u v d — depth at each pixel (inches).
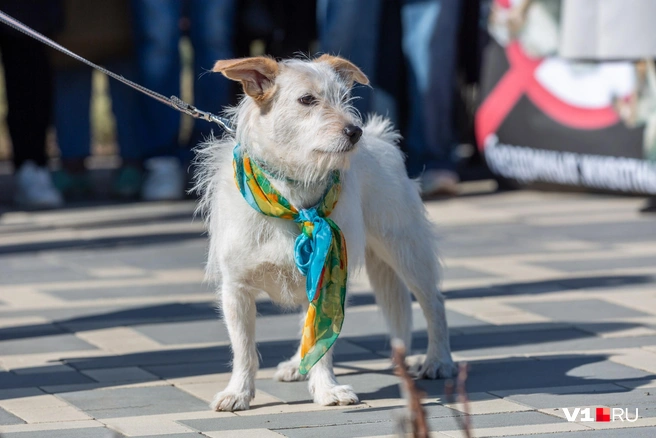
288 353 249.4
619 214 441.1
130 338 260.5
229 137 219.0
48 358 241.9
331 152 190.1
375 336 262.8
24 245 386.3
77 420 194.7
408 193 228.5
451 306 291.9
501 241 387.9
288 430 187.5
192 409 202.7
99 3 459.8
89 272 342.3
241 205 198.8
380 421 192.7
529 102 477.7
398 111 491.8
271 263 198.8
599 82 453.1
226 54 450.9
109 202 476.7
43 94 456.1
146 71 450.9
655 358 235.3
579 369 227.3
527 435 181.0
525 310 285.9
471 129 573.0
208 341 257.3
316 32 483.5
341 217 202.4
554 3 462.9
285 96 195.6
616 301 294.5
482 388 214.7
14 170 500.7
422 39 462.9
